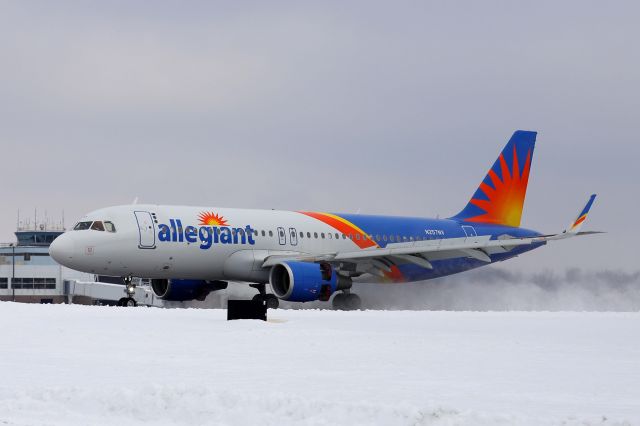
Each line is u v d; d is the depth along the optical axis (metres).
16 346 35.56
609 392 25.19
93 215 68.38
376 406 21.27
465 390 25.20
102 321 47.25
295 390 24.78
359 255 73.25
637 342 41.19
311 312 62.59
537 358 33.59
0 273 142.00
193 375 27.62
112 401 22.50
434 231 85.19
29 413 21.48
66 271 143.38
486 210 89.81
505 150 90.75
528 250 90.31
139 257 68.12
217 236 71.38
